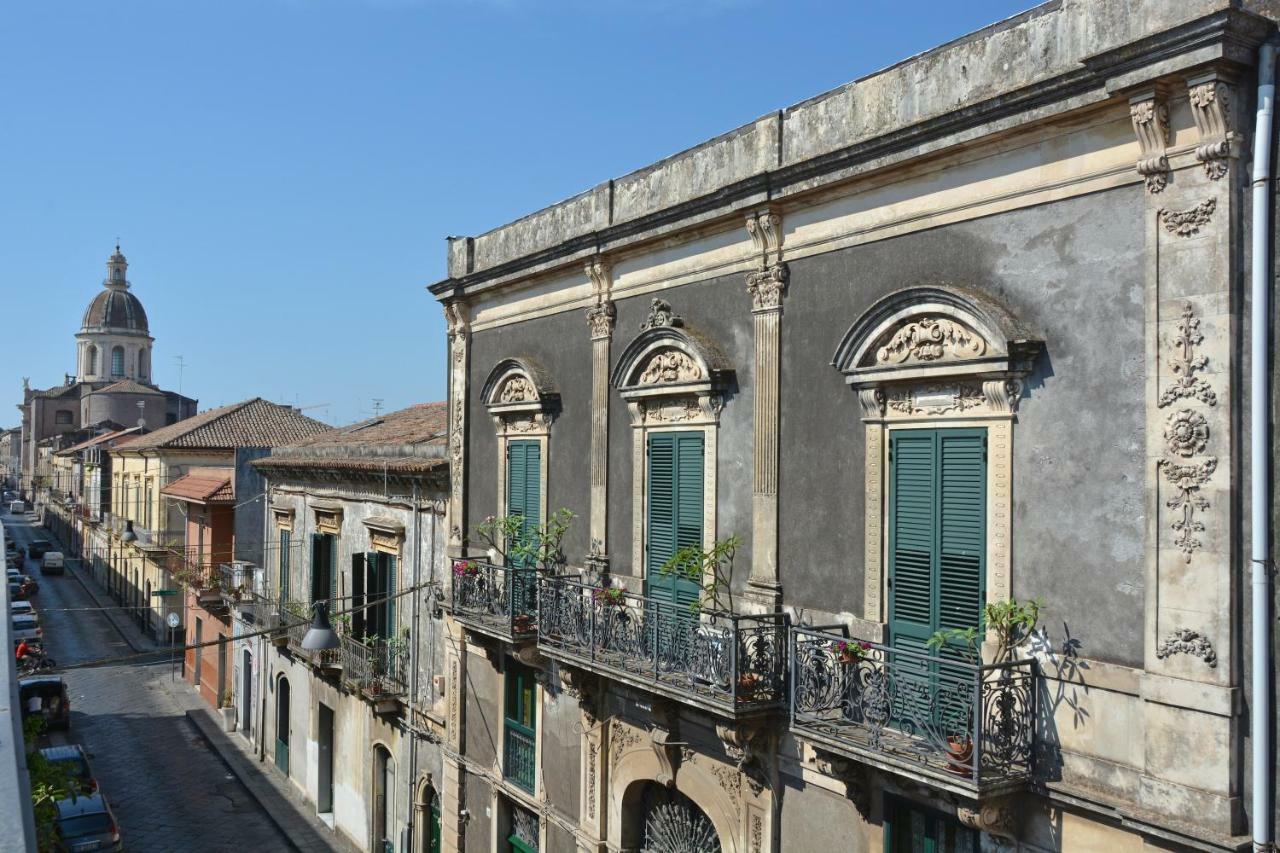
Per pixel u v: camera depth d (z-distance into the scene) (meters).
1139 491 8.03
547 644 13.83
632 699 13.59
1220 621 7.40
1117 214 8.23
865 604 10.33
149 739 30.98
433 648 19.23
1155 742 7.79
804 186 10.91
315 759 24.53
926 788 9.51
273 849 22.28
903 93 10.25
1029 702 8.70
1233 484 7.37
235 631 31.72
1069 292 8.57
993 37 9.38
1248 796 7.32
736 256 12.12
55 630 46.44
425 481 19.53
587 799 14.44
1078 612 8.45
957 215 9.52
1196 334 7.57
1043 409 8.74
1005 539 8.98
